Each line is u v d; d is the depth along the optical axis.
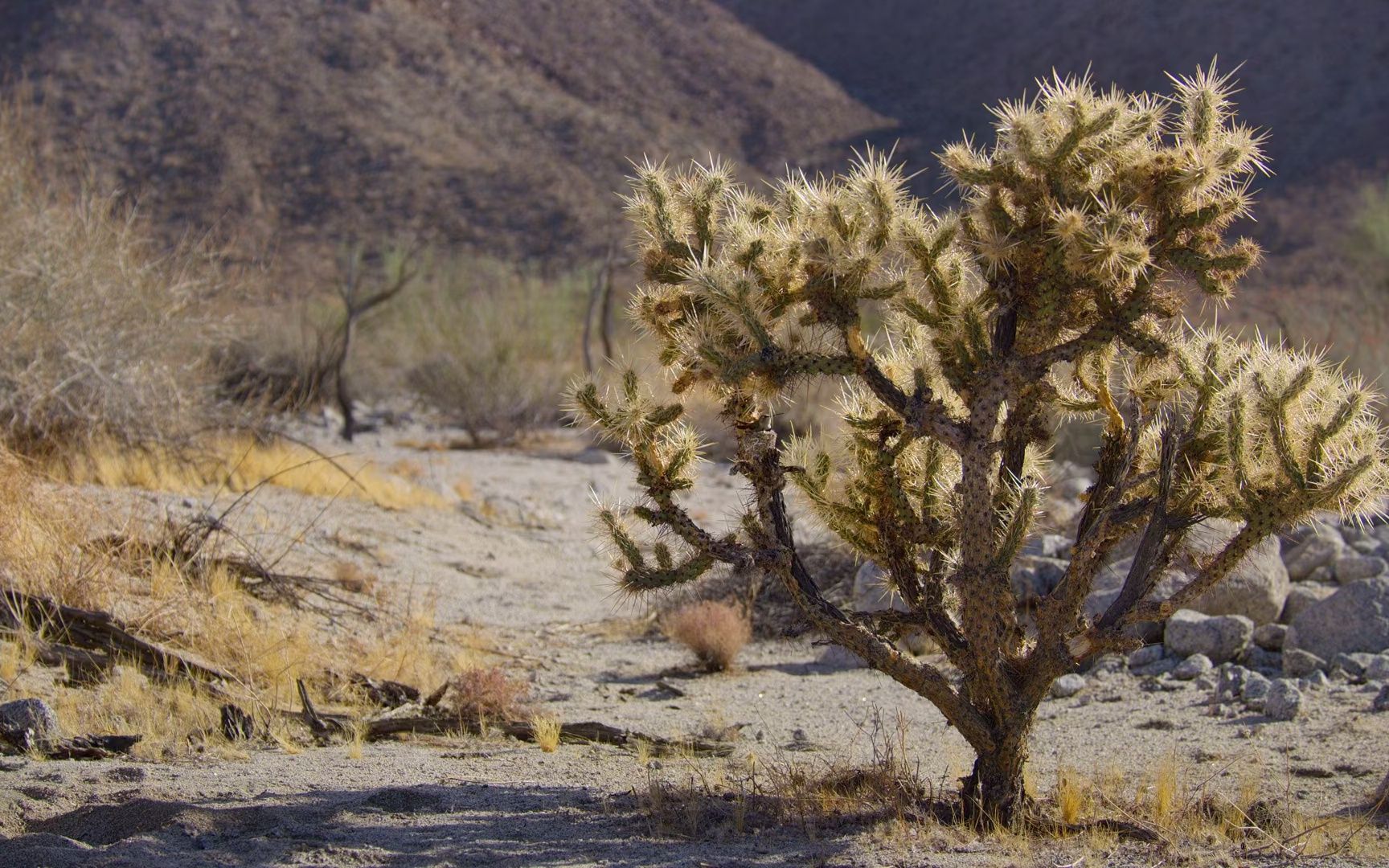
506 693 6.64
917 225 4.36
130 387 12.26
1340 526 11.05
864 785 4.98
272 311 27.45
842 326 4.36
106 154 56.56
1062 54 67.75
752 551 4.63
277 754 5.64
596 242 52.97
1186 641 7.54
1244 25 64.12
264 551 9.77
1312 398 4.46
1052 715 6.76
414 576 10.49
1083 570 4.43
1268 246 44.56
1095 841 4.28
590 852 4.19
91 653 6.53
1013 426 4.82
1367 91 56.41
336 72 63.66
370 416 27.98
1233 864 4.08
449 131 61.31
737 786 5.09
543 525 14.81
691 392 4.77
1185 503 4.59
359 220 54.34
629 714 6.96
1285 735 5.92
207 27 65.00
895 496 4.75
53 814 4.47
